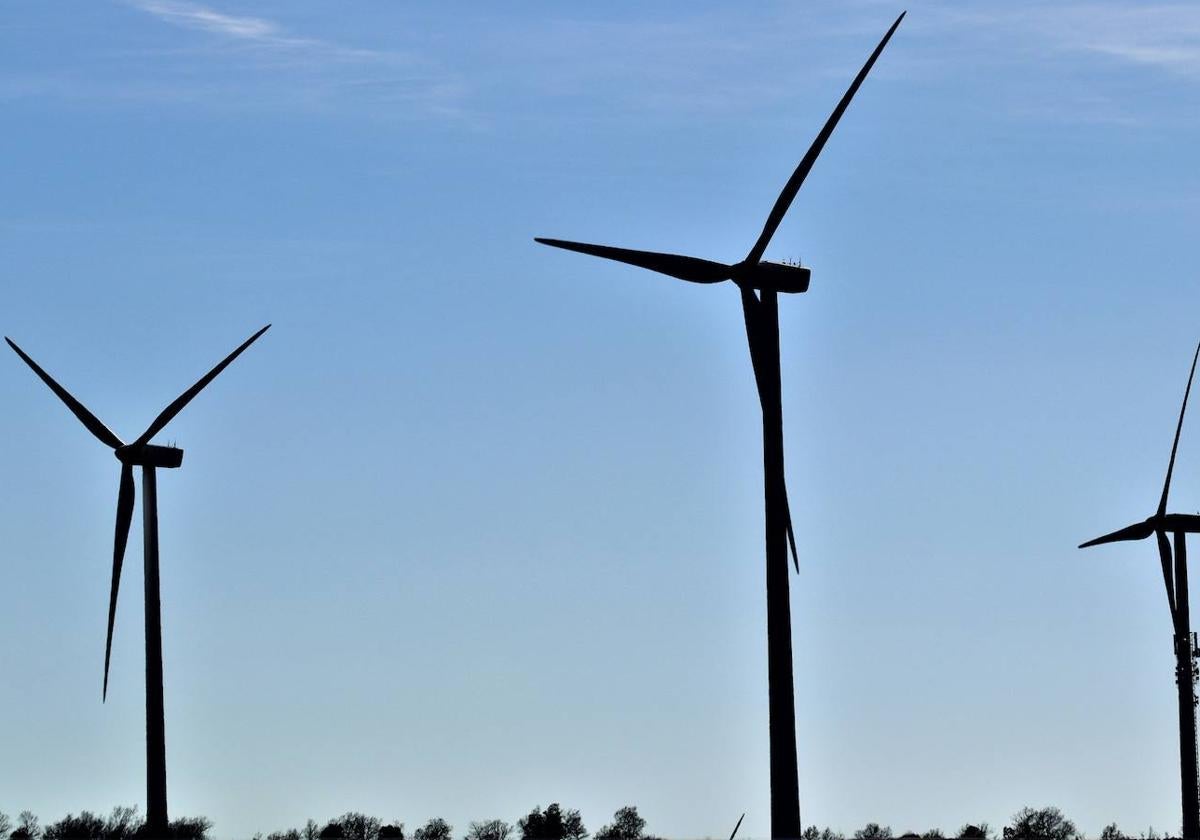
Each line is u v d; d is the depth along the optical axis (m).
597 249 117.06
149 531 137.25
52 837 168.62
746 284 117.69
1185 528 172.50
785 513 115.44
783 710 112.56
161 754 133.12
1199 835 165.00
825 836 158.38
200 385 139.12
